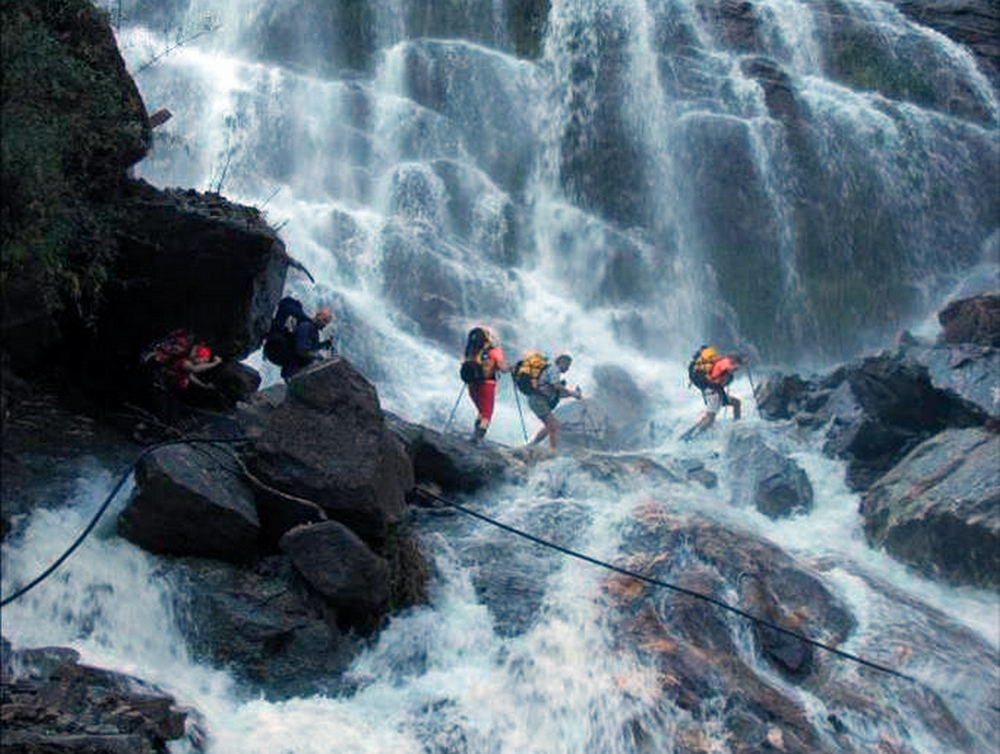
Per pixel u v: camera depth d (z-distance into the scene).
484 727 8.91
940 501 12.99
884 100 27.77
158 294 10.80
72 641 8.17
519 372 14.64
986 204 27.62
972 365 14.62
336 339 18.42
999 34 30.20
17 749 6.70
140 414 10.72
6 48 8.53
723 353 24.22
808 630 10.88
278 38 25.17
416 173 23.09
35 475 9.24
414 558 10.09
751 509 14.35
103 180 10.23
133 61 22.33
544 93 25.81
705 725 9.30
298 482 9.37
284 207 20.98
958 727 10.20
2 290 9.05
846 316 25.48
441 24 26.56
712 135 25.50
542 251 24.03
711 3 28.08
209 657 8.68
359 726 8.55
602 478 12.98
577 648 9.75
